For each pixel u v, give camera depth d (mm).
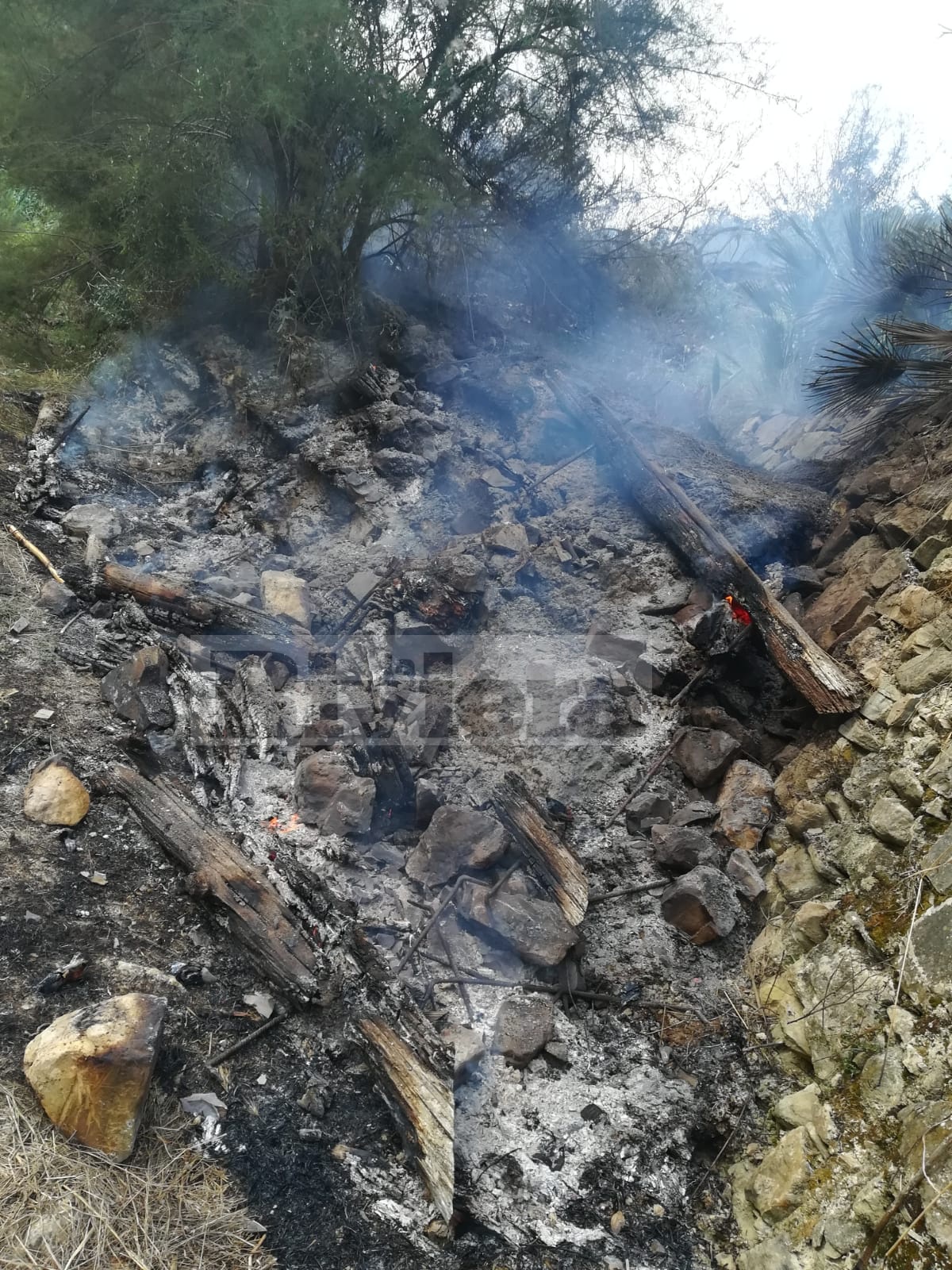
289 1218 2812
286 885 3691
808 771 4305
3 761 4109
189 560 5926
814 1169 2998
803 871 3988
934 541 4531
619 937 4027
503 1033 3545
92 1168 2707
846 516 5520
